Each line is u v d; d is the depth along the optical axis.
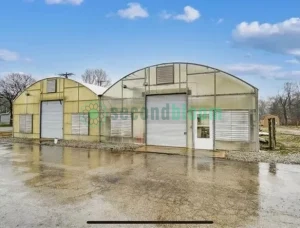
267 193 5.72
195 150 12.07
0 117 52.44
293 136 21.30
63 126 17.14
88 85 16.98
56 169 8.15
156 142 13.63
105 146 13.42
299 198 5.38
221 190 5.94
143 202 5.08
